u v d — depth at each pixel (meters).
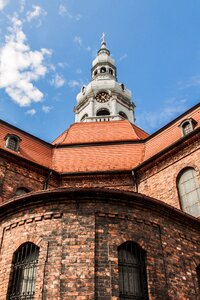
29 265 10.95
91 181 19.89
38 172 19.31
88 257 10.37
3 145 19.28
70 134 24.66
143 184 19.50
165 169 18.91
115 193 11.58
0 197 16.86
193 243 12.94
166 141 20.47
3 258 11.45
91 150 22.00
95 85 38.75
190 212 17.06
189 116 20.39
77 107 39.25
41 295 9.84
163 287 10.82
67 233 10.88
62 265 10.27
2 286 10.84
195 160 17.67
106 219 11.27
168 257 11.63
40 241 10.98
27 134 22.00
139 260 11.12
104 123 25.80
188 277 11.79
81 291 9.76
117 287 10.04
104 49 47.75
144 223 11.73
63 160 21.20
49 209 11.54
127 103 38.75
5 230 12.10
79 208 11.38
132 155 21.34
